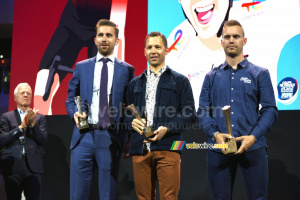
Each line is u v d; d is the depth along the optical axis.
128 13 3.49
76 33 3.56
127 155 2.68
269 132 3.19
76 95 2.70
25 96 3.30
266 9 3.20
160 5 3.43
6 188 3.11
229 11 3.27
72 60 3.53
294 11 3.16
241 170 2.32
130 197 3.39
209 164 2.38
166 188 2.26
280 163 3.15
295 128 3.11
